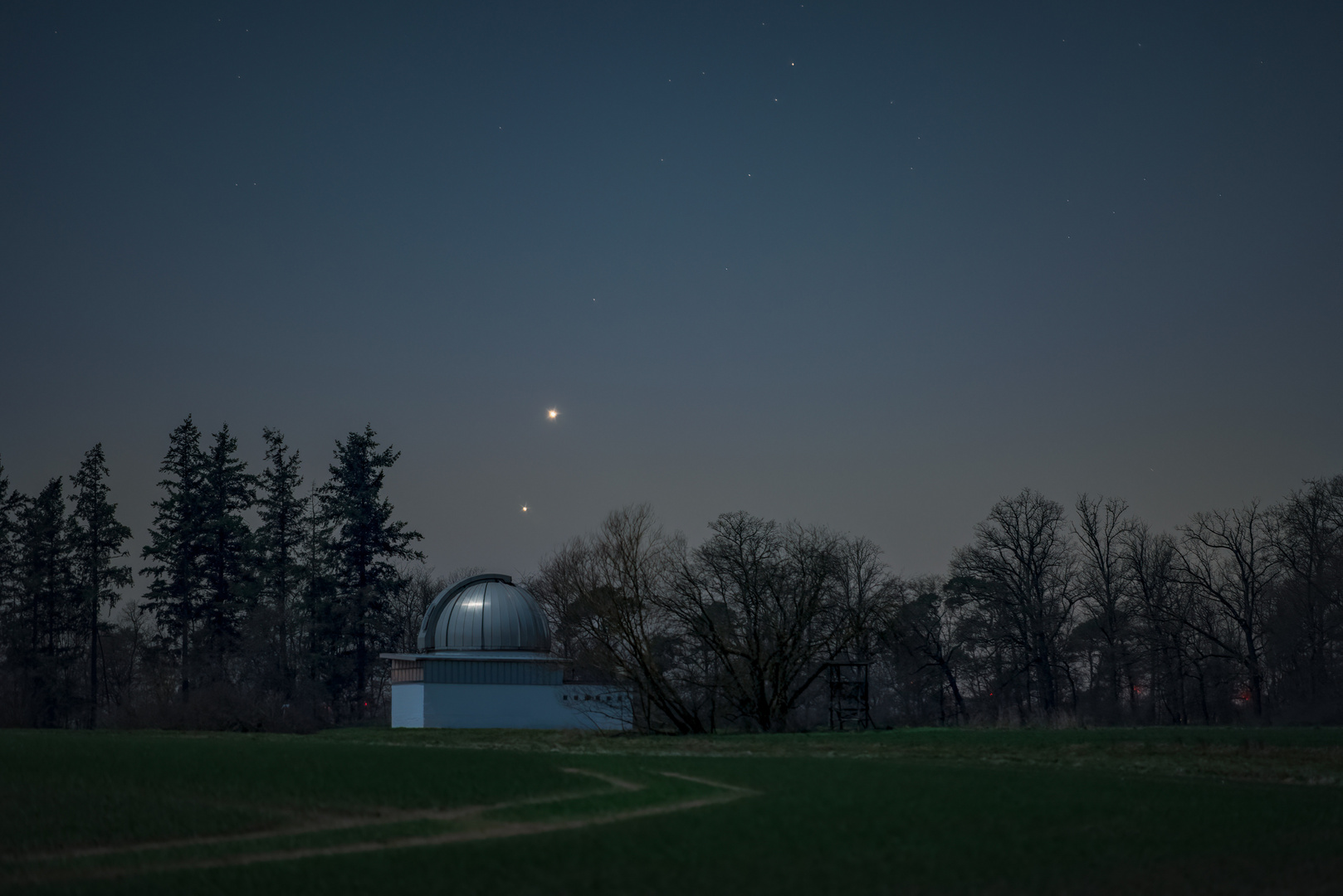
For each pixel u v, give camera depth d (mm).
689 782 22719
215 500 94062
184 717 58000
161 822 18391
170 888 14039
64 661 90188
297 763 24953
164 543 91062
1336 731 42719
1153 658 76375
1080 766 27109
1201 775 25484
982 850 16250
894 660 81500
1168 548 78250
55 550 92625
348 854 15961
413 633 106438
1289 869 15555
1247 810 20078
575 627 53719
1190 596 77312
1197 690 77625
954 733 43094
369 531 95312
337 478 96938
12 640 89250
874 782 22875
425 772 23531
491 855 15680
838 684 53750
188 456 94812
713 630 51281
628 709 53875
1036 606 79188
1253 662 71125
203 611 91312
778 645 51281
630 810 19547
